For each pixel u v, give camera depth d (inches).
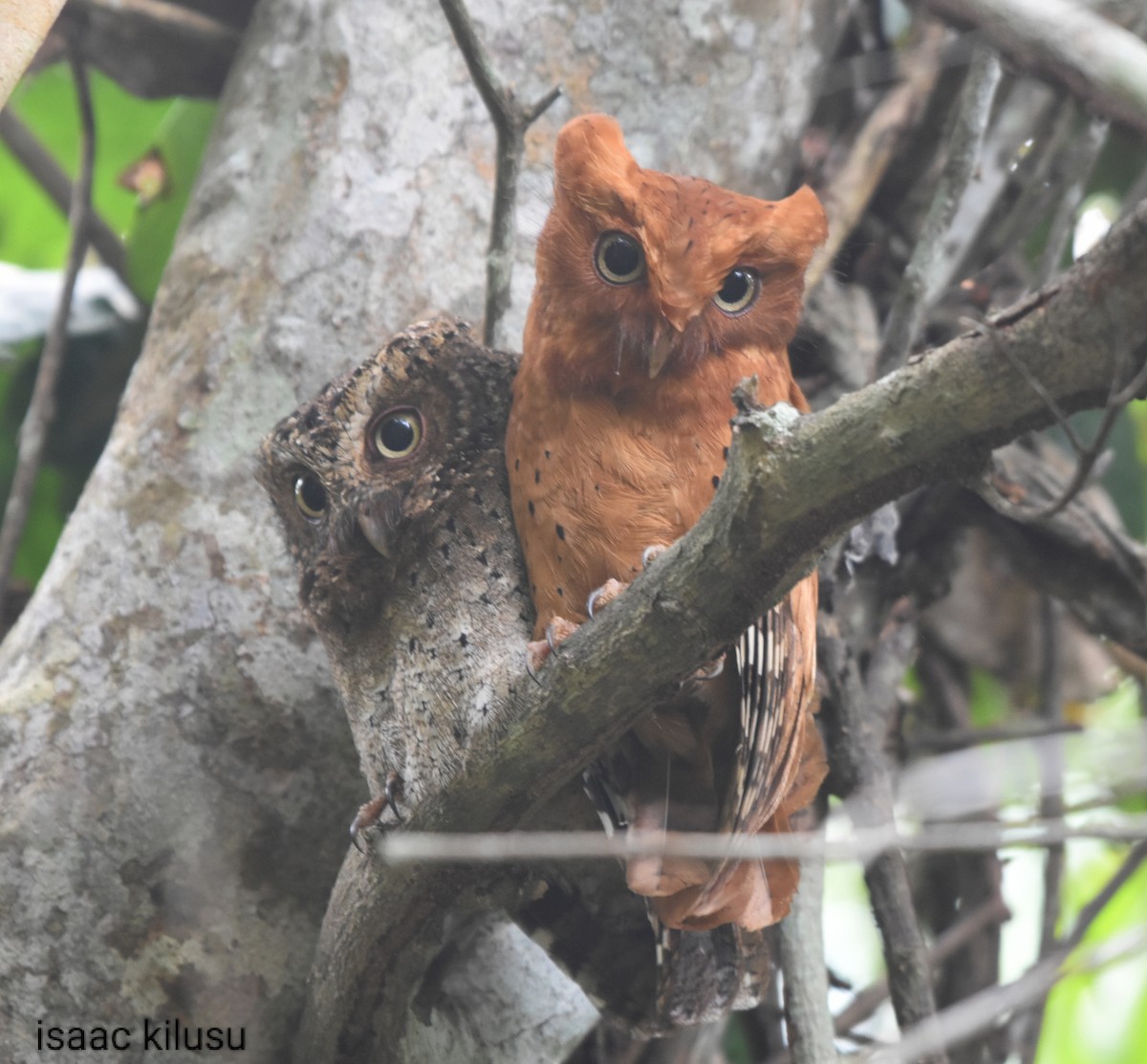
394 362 238.1
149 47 343.9
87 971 251.0
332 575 236.2
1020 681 370.6
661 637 183.6
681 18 304.3
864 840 156.7
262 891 256.8
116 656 263.3
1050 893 309.6
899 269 343.0
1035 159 346.9
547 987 267.3
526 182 288.8
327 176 286.8
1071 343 148.2
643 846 158.2
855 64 342.6
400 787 225.9
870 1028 327.0
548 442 222.5
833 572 291.0
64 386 381.1
